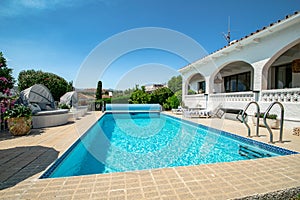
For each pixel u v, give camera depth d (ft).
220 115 35.27
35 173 9.50
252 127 24.34
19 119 19.01
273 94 24.91
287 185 7.86
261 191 7.34
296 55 29.73
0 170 9.95
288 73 31.94
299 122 21.07
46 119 24.90
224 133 21.48
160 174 8.88
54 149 13.99
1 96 22.48
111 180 8.26
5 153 13.03
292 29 22.41
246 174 8.93
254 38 26.86
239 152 18.37
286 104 22.61
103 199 6.75
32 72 75.72
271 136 16.15
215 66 38.96
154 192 7.23
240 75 44.09
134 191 7.31
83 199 6.76
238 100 32.01
